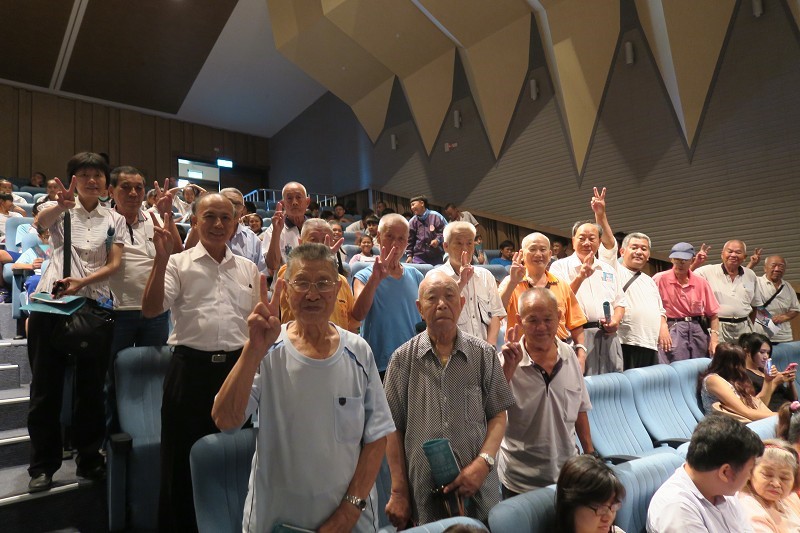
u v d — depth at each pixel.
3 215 4.46
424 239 4.73
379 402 1.33
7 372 2.65
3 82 8.89
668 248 5.40
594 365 2.93
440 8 6.72
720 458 1.62
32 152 9.09
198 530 1.59
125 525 1.96
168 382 1.79
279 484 1.22
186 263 1.83
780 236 4.65
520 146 6.74
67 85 9.17
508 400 1.71
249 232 2.72
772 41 4.68
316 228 2.27
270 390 1.24
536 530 1.49
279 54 9.03
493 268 4.14
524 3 6.36
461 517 1.40
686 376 3.05
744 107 4.86
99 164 2.16
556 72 6.27
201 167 10.85
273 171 11.49
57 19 7.43
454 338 1.72
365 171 9.13
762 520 1.81
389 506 1.66
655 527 1.69
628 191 5.70
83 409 2.03
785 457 1.85
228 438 1.62
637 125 5.61
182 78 9.20
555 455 1.83
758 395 2.94
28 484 1.97
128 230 2.26
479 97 7.13
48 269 2.06
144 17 7.59
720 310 3.86
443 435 1.63
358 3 7.02
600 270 3.01
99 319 1.96
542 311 1.84
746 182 4.86
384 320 2.32
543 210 6.51
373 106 8.76
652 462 1.95
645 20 5.44
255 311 1.16
